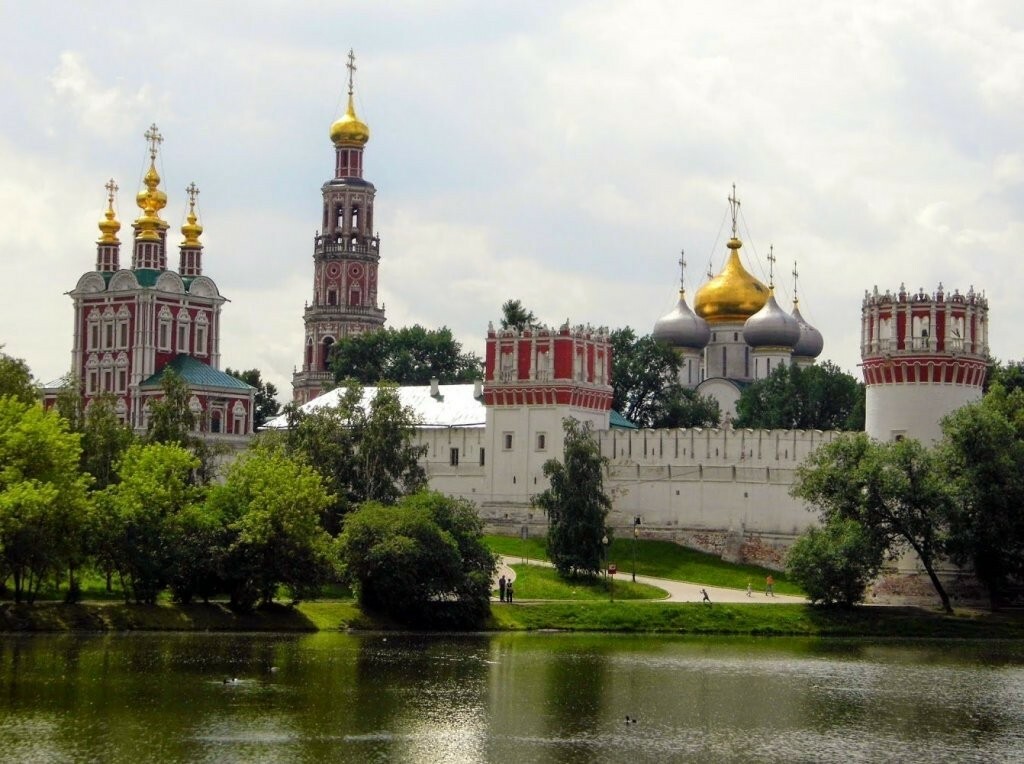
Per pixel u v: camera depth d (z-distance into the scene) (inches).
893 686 4495.6
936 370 6604.3
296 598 5580.7
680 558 7175.2
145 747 3467.0
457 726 3796.8
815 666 4869.6
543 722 3878.0
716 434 7372.1
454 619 5654.5
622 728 3841.0
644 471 7509.8
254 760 3388.3
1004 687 4485.7
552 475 6550.2
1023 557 6063.0
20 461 5157.5
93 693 4013.3
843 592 5974.4
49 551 5068.9
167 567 5364.2
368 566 5590.6
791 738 3774.6
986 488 5954.7
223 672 4372.5
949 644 5531.5
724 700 4229.8
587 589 6348.4
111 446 6589.6
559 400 7716.5
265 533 5393.7
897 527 5989.2
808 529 6505.9
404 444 6860.2
